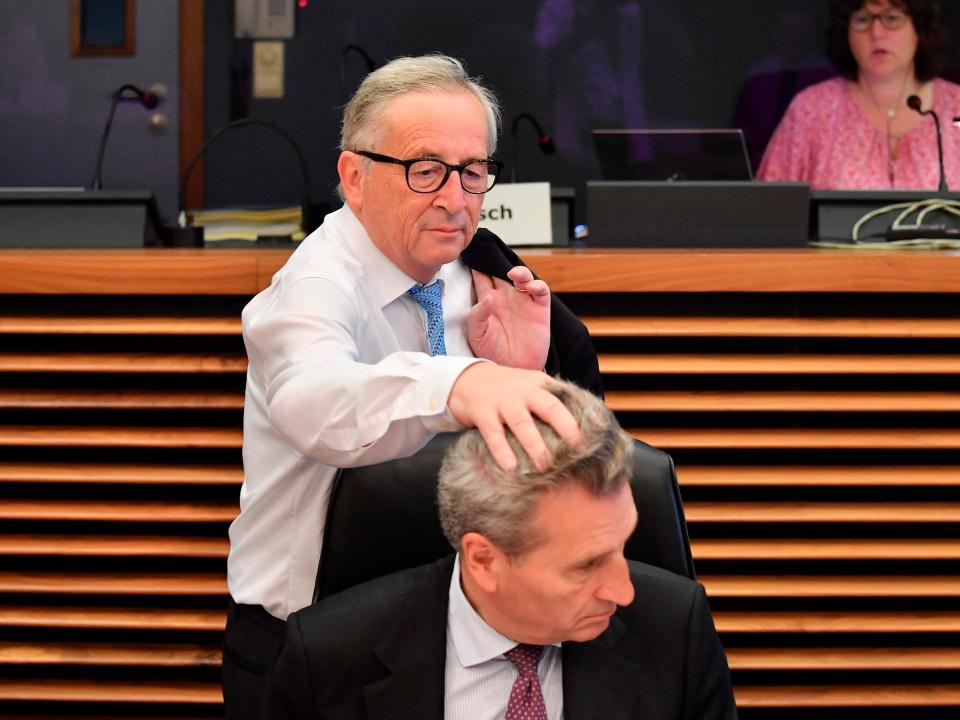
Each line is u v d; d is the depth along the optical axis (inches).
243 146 331.6
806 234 185.3
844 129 290.2
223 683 118.9
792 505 157.3
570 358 119.9
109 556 158.4
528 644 89.8
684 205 184.1
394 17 331.6
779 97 331.9
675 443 156.0
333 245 111.2
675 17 333.4
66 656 157.2
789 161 294.7
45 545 156.4
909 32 283.3
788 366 155.9
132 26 323.9
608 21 333.7
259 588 112.4
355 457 85.5
